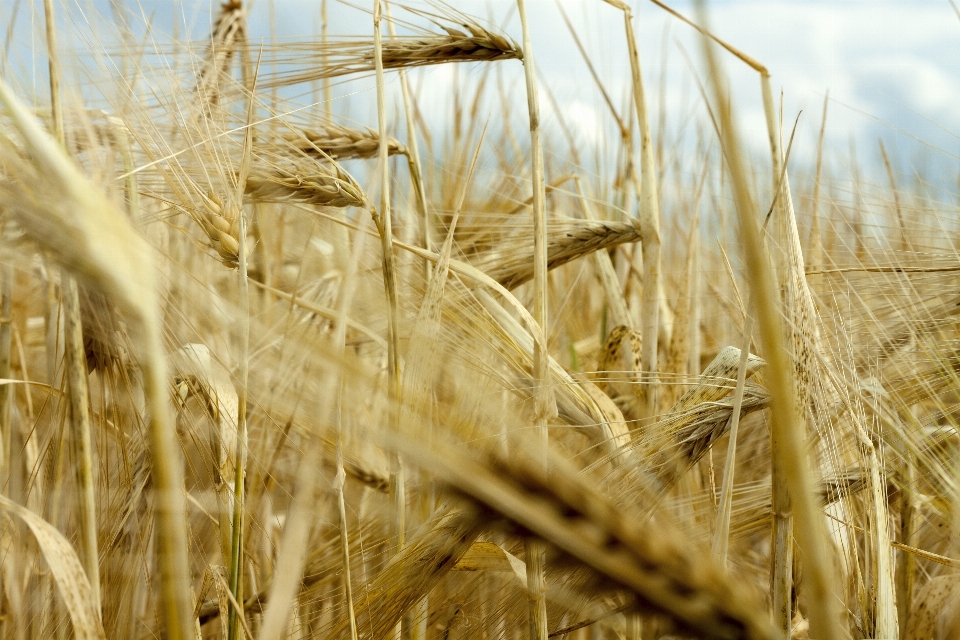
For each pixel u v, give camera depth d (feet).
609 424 3.63
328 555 3.56
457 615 3.53
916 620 3.46
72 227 2.37
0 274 3.51
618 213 4.47
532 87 3.49
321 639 3.41
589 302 5.46
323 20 3.92
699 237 4.25
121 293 2.42
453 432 2.85
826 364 3.36
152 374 2.53
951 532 3.49
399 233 3.96
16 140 3.00
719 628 2.02
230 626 3.30
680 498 3.65
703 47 1.67
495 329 3.59
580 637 3.69
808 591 2.29
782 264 3.26
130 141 3.28
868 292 3.73
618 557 1.90
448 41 3.77
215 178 3.43
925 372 3.56
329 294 3.62
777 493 3.29
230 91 3.60
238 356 3.18
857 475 3.43
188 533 3.45
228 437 3.34
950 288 3.67
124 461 3.29
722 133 1.78
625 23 3.99
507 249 3.99
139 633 3.45
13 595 3.54
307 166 3.56
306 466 2.97
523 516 1.86
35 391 3.90
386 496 3.62
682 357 4.09
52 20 3.06
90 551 3.07
